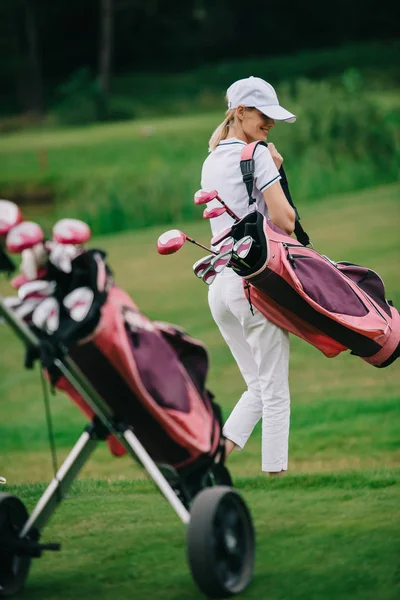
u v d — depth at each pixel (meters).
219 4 144.62
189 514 9.06
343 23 148.62
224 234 11.96
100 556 10.47
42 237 8.78
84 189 63.78
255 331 12.47
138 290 34.88
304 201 53.16
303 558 10.04
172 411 9.36
